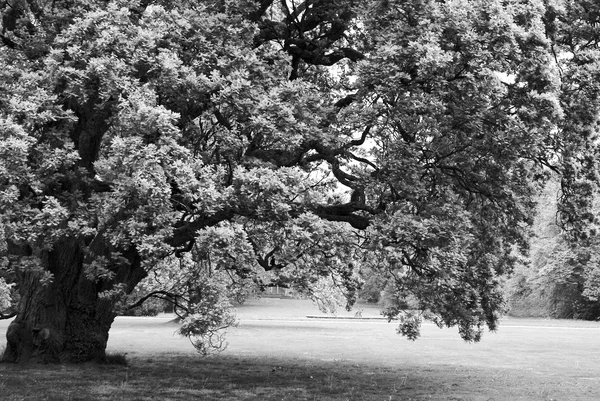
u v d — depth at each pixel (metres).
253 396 14.77
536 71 13.82
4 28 17.38
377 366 23.23
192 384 16.44
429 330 46.19
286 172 12.67
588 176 17.20
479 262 18.05
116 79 12.09
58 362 18.03
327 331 42.34
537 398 15.88
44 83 12.96
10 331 17.92
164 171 11.64
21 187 12.64
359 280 17.62
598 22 16.48
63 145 12.64
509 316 67.56
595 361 26.23
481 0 13.60
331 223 13.61
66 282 18.12
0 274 15.91
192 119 15.29
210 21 14.28
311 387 16.69
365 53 17.22
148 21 13.76
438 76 13.16
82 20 12.95
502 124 14.00
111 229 12.66
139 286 23.22
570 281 60.44
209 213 12.12
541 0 15.12
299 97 14.16
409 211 14.30
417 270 15.04
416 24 13.74
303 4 18.27
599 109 15.88
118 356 19.98
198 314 13.13
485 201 17.98
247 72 13.45
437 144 14.55
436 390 17.03
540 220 59.78
